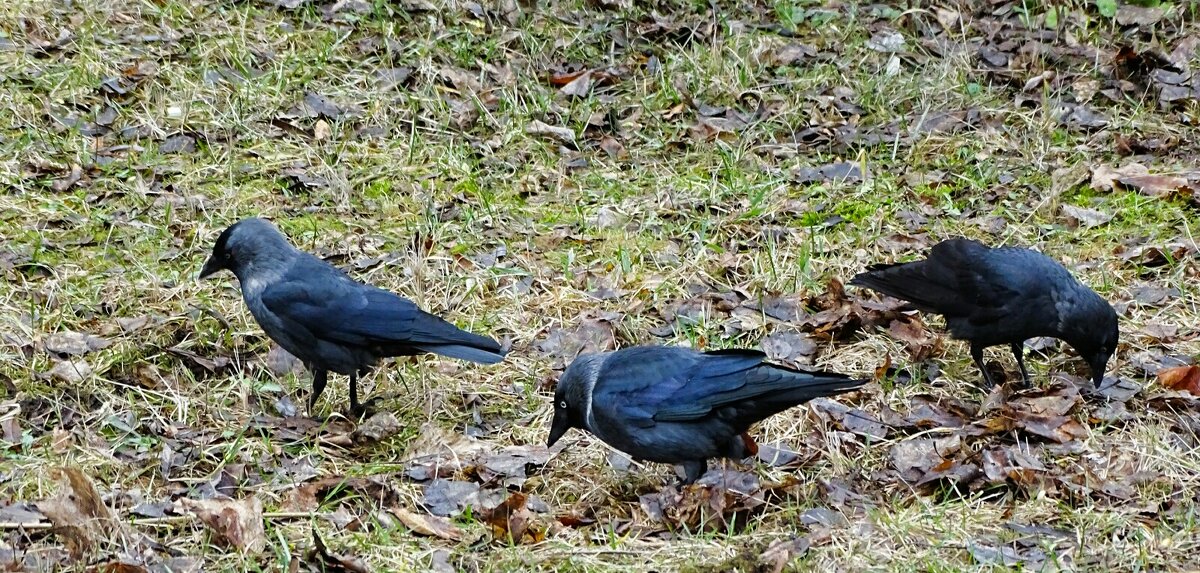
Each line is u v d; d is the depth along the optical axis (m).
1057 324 10.94
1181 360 11.48
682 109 16.09
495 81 16.47
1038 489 9.52
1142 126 15.85
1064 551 8.76
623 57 17.17
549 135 15.50
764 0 18.62
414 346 10.64
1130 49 17.03
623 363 9.77
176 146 14.68
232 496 9.48
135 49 16.06
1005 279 11.01
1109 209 14.13
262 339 11.73
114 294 12.01
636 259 13.14
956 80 16.75
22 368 10.84
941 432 10.38
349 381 11.35
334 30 16.70
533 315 12.21
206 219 13.43
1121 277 12.83
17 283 12.13
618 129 15.81
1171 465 9.87
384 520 9.18
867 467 9.96
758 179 14.76
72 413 10.36
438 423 10.59
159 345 11.35
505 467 9.94
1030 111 16.14
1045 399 10.88
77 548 8.49
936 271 11.39
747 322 12.11
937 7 18.38
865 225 13.89
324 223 13.60
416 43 16.67
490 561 8.67
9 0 16.55
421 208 13.91
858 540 8.88
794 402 9.41
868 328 12.01
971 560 8.66
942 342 11.98
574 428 10.63
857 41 17.59
